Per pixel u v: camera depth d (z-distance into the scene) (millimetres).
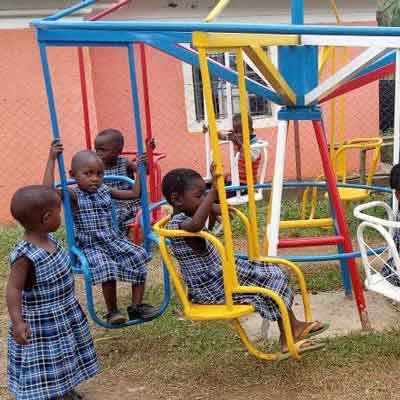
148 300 5133
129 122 9539
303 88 4207
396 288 3502
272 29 2977
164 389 3723
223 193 2990
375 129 10484
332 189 4402
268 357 3387
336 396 3525
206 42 2881
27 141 8711
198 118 9852
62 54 8547
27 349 3221
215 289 3391
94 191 3922
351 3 10148
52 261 3223
